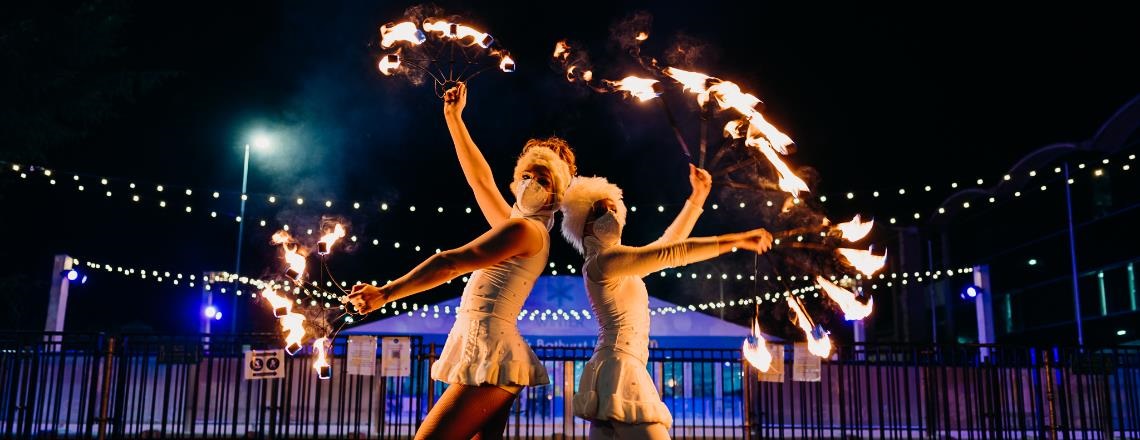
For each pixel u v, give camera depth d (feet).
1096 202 79.20
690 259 10.91
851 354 34.55
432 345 31.04
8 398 31.37
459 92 13.21
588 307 48.39
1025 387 40.42
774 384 41.96
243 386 39.42
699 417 44.39
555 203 11.53
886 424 40.65
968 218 97.25
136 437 31.99
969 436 33.24
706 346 47.83
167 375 32.30
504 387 10.75
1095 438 39.40
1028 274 89.92
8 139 66.69
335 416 39.04
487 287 10.96
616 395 10.98
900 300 71.72
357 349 30.63
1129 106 68.80
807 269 46.11
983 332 54.19
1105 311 77.71
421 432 10.57
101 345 32.07
